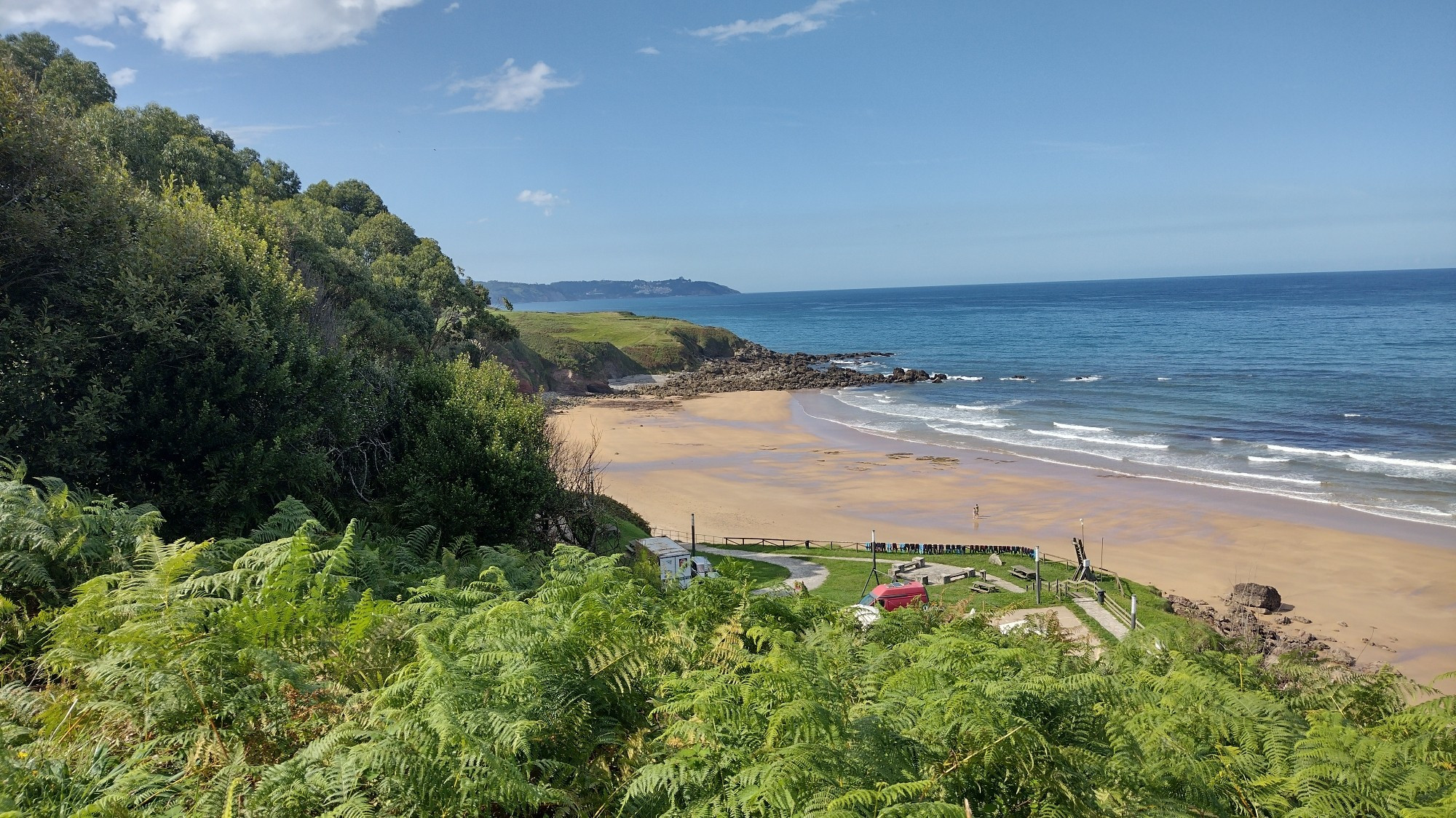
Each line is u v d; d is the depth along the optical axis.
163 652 4.98
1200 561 34.59
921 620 8.85
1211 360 107.19
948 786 4.14
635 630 5.82
